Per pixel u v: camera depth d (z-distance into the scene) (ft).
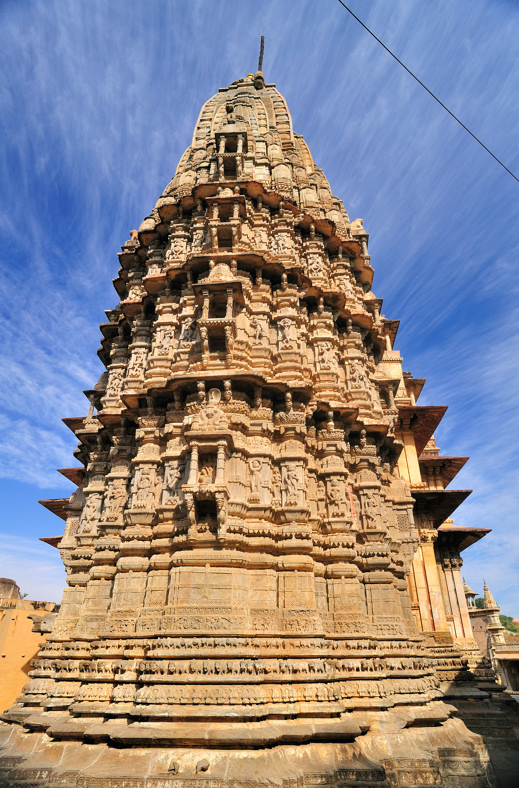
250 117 96.43
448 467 107.04
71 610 63.05
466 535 103.04
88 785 37.88
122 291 92.22
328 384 69.92
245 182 75.46
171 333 70.85
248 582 52.44
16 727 53.83
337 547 60.08
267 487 57.06
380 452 77.41
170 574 52.13
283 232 77.30
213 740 39.93
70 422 100.48
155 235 83.10
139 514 57.93
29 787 41.01
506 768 54.34
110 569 59.77
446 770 48.62
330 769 40.96
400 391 100.48
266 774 38.14
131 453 66.95
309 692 46.34
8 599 119.44
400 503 75.72
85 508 70.33
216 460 55.67
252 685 45.01
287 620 51.13
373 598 61.52
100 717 48.08
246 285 68.39
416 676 57.82
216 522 52.65
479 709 69.41
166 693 43.39
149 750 40.50
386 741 48.16
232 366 61.77
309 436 65.67
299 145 105.60
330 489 63.21
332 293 75.72
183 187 86.02
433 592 84.79
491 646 172.24
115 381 77.30
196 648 46.42
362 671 53.01
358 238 97.35
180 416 62.54
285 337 67.67
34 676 58.90
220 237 72.23
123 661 48.91
